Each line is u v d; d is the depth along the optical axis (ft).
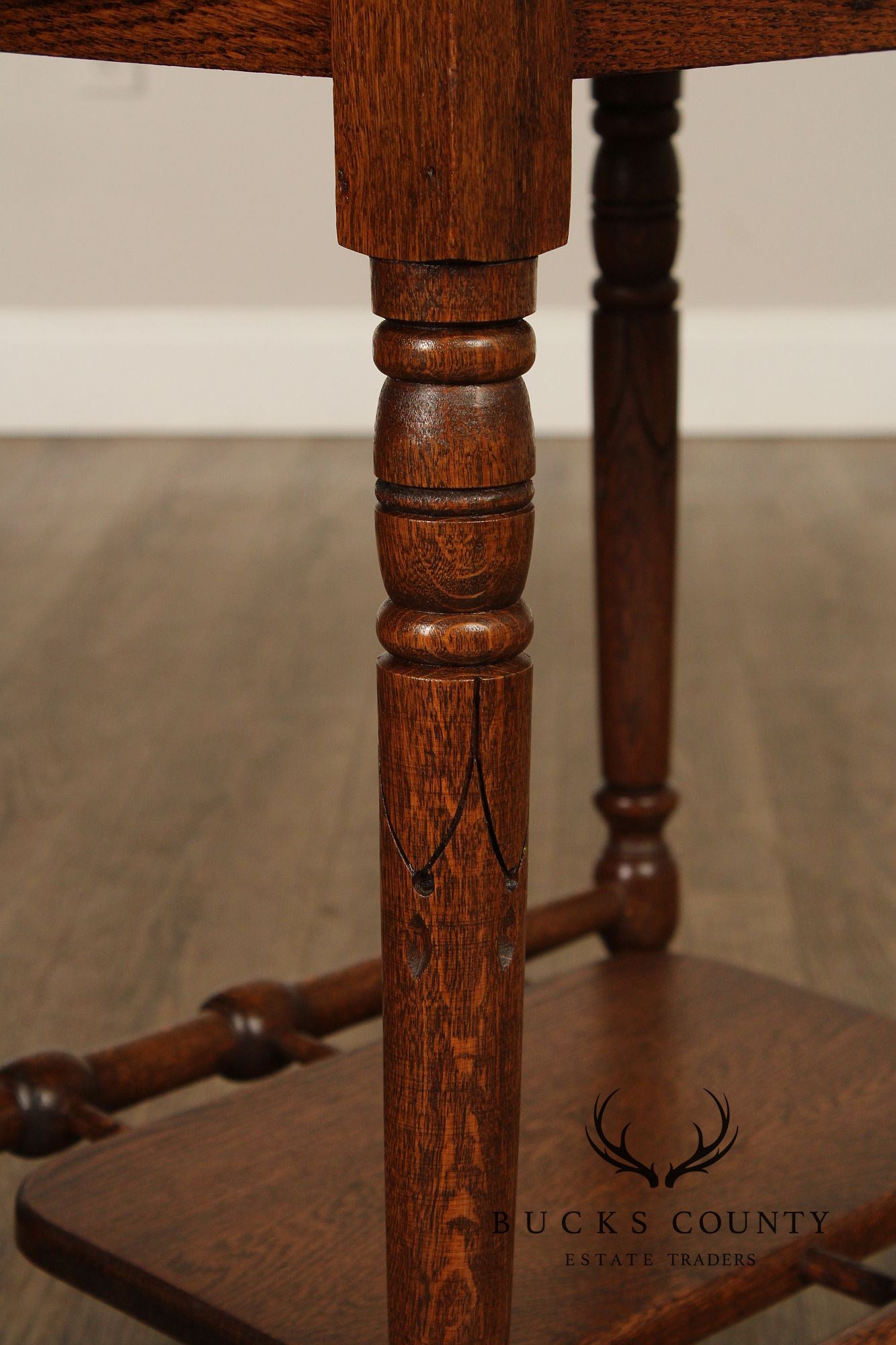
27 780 4.87
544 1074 2.59
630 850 3.10
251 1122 2.46
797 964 3.79
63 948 3.87
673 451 2.87
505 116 1.34
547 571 6.81
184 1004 3.60
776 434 9.30
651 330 2.77
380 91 1.34
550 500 7.89
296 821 4.62
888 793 4.81
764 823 4.61
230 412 9.39
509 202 1.36
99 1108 2.51
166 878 4.26
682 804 4.73
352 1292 2.03
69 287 9.29
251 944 3.90
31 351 9.33
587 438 9.20
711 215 9.05
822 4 1.50
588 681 5.61
